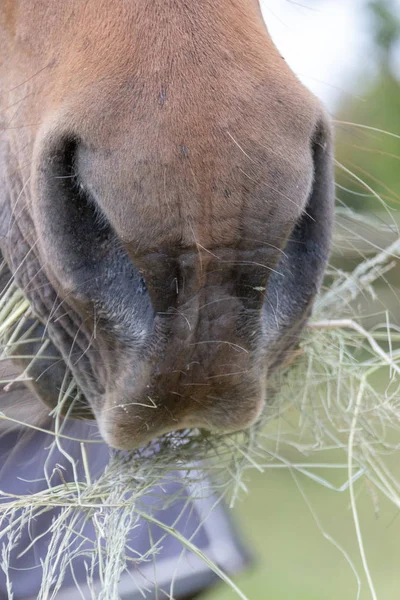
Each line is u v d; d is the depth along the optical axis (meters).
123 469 0.93
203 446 0.94
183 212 0.79
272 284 0.85
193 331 0.82
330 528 2.20
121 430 0.85
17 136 0.86
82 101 0.80
